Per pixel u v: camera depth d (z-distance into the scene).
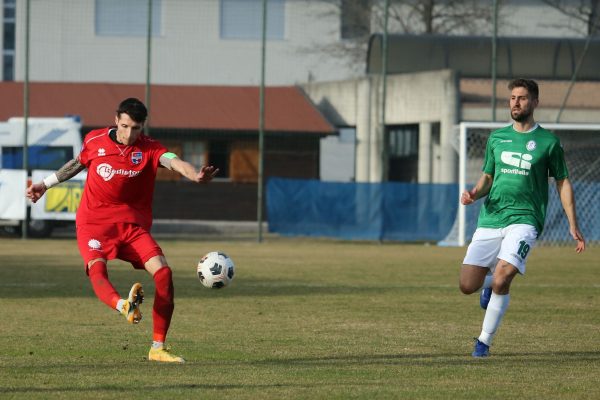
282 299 41.06
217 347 27.55
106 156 24.17
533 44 103.88
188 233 100.06
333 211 87.19
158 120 110.69
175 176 111.00
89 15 134.38
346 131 158.88
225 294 42.91
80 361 24.72
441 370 23.67
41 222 85.12
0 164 91.00
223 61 140.62
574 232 26.73
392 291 44.81
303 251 74.12
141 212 24.77
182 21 138.50
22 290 43.88
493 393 20.64
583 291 45.81
